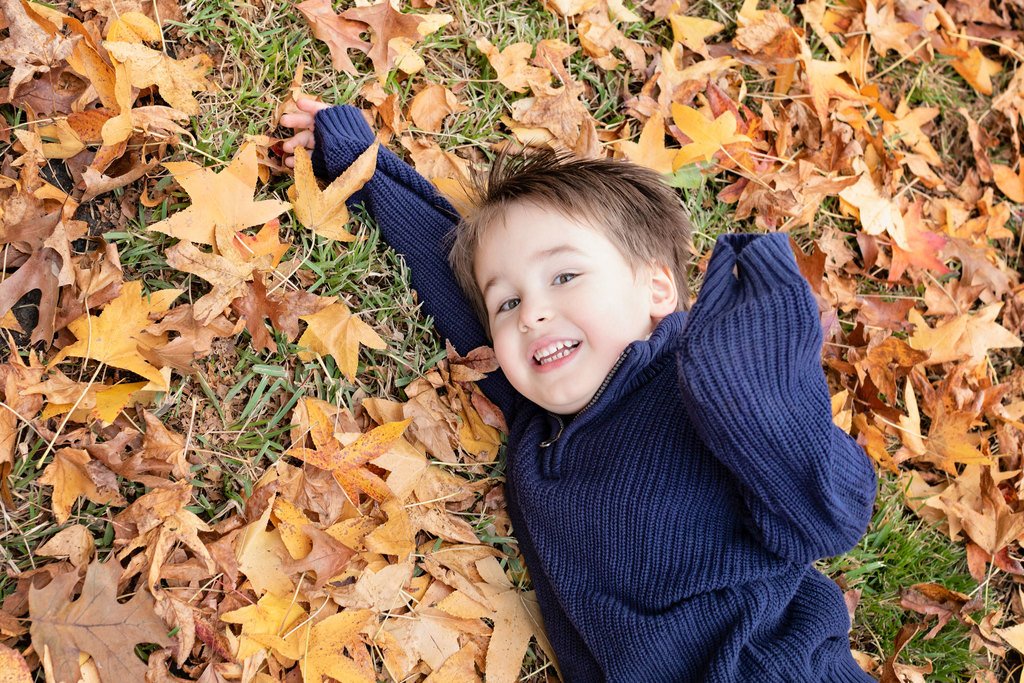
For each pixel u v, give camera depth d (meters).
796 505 1.28
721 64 1.88
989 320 1.87
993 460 1.77
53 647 1.16
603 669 1.39
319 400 1.41
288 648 1.25
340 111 1.54
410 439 1.47
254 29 1.53
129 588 1.24
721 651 1.33
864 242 1.92
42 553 1.22
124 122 1.35
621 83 1.84
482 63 1.73
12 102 1.37
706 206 1.86
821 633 1.39
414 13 1.68
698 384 1.25
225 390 1.38
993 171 2.07
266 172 1.50
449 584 1.42
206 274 1.34
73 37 1.36
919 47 2.07
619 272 1.47
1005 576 1.79
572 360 1.43
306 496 1.34
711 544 1.35
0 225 1.31
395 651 1.34
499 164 1.57
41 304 1.31
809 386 1.27
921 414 1.84
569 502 1.40
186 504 1.30
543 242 1.45
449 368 1.54
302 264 1.45
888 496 1.79
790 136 1.92
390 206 1.55
